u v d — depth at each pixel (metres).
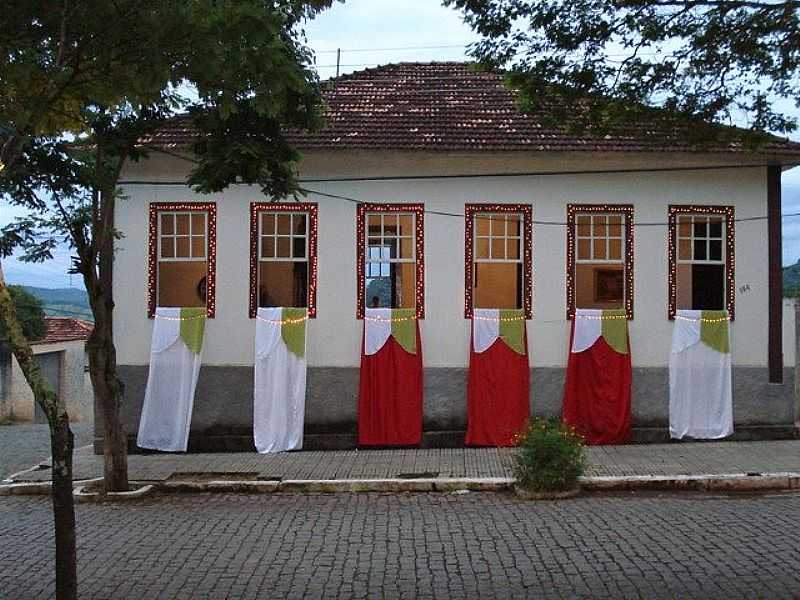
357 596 6.23
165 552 7.68
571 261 14.09
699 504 9.85
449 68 17.48
